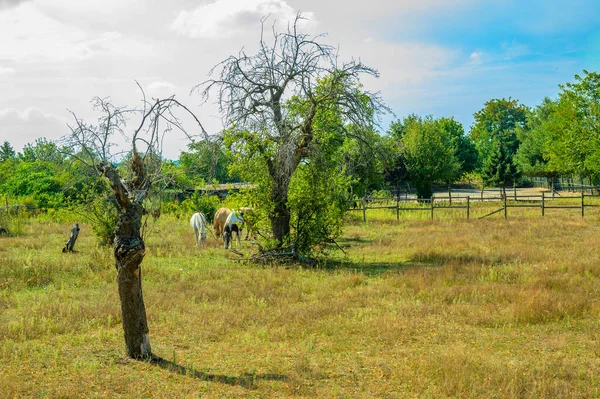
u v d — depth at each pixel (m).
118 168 8.70
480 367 7.27
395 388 6.75
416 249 19.61
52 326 9.34
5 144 71.81
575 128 48.72
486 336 9.07
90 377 6.94
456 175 59.56
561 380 6.90
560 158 54.00
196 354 8.18
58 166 9.24
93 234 23.39
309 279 14.41
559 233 23.28
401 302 11.49
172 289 12.77
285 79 17.05
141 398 6.32
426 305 11.03
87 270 14.80
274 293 12.43
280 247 17.70
